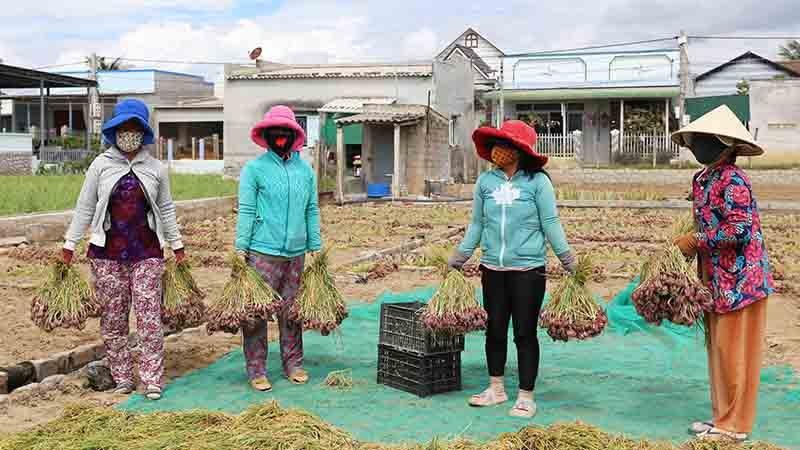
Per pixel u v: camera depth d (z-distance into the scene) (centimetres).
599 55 3841
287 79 3434
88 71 4647
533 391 606
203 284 1128
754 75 4622
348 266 1251
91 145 3825
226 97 3531
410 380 641
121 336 652
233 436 501
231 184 2902
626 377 690
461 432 551
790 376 689
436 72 3250
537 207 593
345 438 512
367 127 2964
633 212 2331
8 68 3303
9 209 1766
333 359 749
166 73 4778
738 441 526
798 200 2556
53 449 488
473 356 770
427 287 1115
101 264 641
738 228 511
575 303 571
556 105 4009
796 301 1011
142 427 523
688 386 665
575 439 504
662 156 3681
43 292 630
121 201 636
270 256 663
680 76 3734
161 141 4031
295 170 675
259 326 655
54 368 689
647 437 543
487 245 605
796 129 3544
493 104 4053
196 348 780
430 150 2997
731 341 524
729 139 520
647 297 532
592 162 3953
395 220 2070
